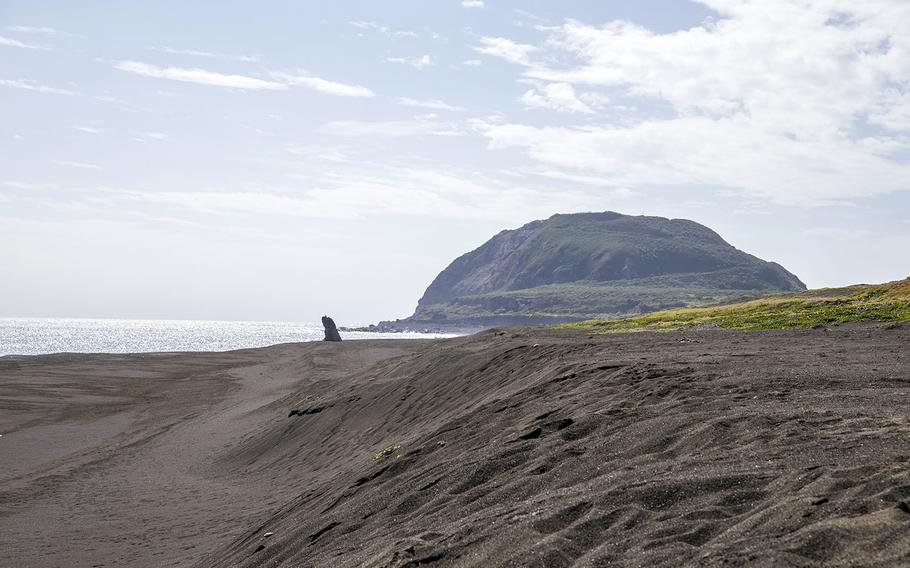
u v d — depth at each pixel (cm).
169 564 1381
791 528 511
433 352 3416
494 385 2095
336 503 1242
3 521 1878
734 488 636
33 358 7538
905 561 421
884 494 515
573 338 2941
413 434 1869
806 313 3422
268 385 5384
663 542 551
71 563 1490
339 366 6203
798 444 736
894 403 923
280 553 1053
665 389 1229
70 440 3291
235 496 1984
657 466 771
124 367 6956
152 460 2744
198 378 6197
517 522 687
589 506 674
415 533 815
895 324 2522
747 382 1206
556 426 1141
